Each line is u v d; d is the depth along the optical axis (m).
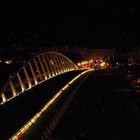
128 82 88.81
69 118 48.94
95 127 45.25
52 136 39.62
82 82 83.94
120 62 177.00
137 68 108.31
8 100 49.31
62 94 58.75
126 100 66.12
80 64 183.88
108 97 70.12
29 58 78.38
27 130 32.50
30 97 52.00
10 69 65.56
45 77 86.06
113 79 101.94
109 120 49.25
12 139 28.84
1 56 129.62
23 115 37.97
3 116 37.16
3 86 56.06
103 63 189.38
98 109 56.59
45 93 56.78
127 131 43.12
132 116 51.50
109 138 40.50
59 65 116.50
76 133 41.78
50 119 41.72
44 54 97.56
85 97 67.75
